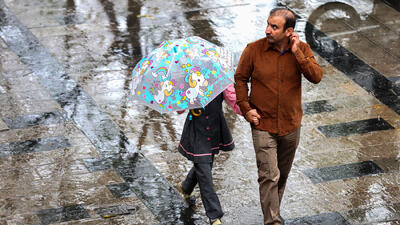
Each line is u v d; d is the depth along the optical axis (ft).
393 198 65.16
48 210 62.90
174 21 106.83
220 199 64.85
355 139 75.87
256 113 54.08
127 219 61.52
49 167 69.97
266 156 54.49
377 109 82.53
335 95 85.71
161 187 66.74
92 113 81.00
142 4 113.39
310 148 73.92
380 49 98.32
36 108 81.71
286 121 54.24
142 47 98.17
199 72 52.90
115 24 105.50
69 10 110.32
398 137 76.33
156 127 78.48
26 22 105.50
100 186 66.80
